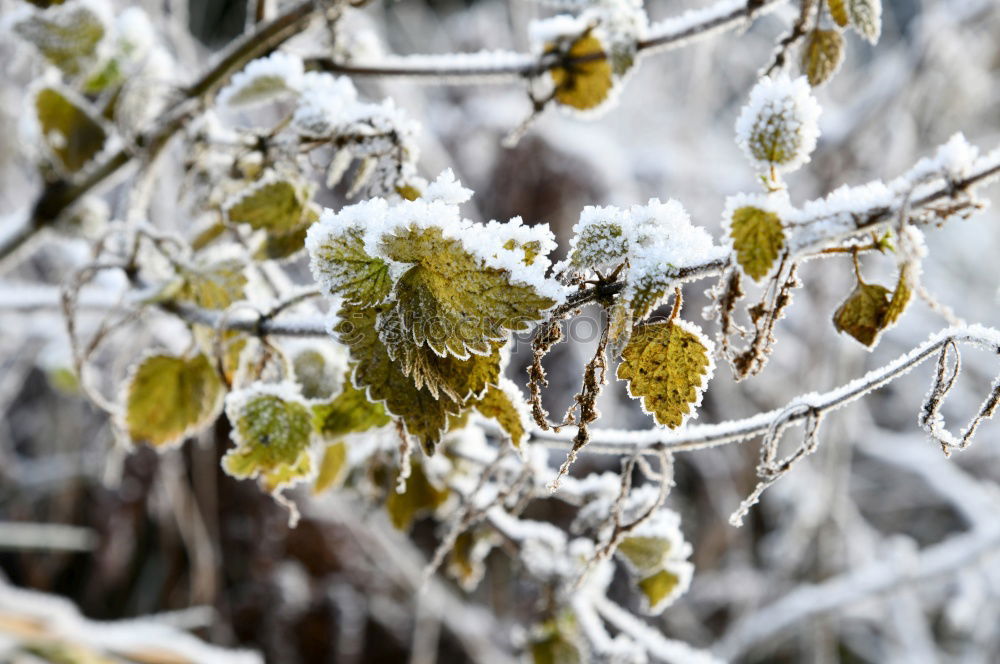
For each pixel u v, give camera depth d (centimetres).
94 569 170
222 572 165
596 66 60
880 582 121
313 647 165
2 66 107
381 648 170
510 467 60
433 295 48
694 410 49
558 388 152
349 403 54
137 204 63
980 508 146
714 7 58
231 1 195
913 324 180
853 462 188
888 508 188
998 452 170
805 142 48
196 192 61
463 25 211
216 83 61
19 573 183
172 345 69
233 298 57
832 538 143
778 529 170
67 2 62
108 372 123
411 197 55
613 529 54
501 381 50
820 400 50
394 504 62
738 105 204
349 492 65
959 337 48
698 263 48
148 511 162
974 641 155
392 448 61
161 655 84
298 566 164
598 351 49
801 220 47
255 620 163
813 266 137
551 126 160
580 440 49
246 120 135
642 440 53
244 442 53
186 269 57
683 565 59
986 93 157
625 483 53
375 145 55
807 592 126
